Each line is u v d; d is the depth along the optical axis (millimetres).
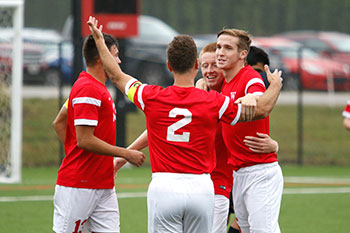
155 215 14250
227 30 16531
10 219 25625
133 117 53500
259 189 16734
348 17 82875
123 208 28656
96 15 39344
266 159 16781
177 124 14195
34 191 32500
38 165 43281
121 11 39562
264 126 16812
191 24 77875
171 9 77812
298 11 81750
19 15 34031
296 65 65688
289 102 64125
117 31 39531
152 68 56656
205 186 14219
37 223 24922
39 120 50125
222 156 17906
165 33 59500
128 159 15719
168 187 14070
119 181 36812
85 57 16047
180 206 14055
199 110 14203
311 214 28078
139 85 14742
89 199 15984
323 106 63500
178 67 14422
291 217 27375
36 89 58562
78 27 40094
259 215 16672
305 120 58250
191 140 14195
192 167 14195
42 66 58781
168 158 14219
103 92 15711
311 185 36844
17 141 35219
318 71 67125
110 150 15492
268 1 81375
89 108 15383
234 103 14453
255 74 16359
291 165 47094
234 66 16625
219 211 18016
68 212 15969
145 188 34375
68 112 15992
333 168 45938
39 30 77125
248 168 16875
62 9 86188
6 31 44250
